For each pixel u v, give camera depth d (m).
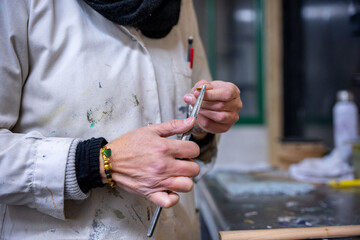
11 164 0.43
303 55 1.58
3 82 0.45
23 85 0.48
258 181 1.01
